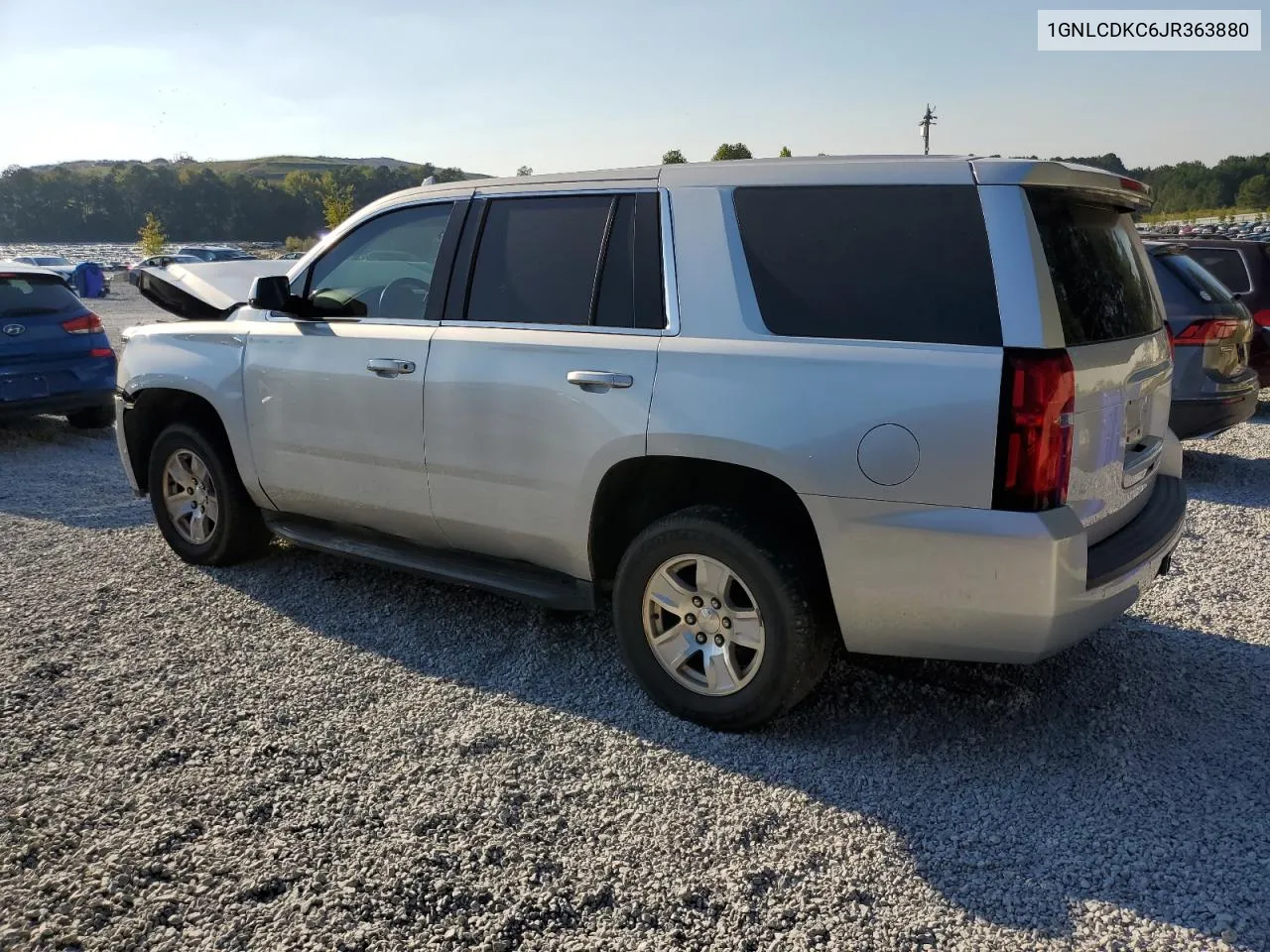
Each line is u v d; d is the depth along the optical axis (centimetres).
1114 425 312
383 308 424
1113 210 346
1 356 839
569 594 371
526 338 366
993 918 244
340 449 428
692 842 275
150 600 466
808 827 282
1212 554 534
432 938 238
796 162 326
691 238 336
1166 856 267
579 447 348
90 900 250
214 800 295
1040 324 277
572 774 312
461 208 401
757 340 316
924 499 287
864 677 378
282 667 390
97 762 317
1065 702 357
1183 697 360
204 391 475
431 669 389
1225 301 719
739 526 318
